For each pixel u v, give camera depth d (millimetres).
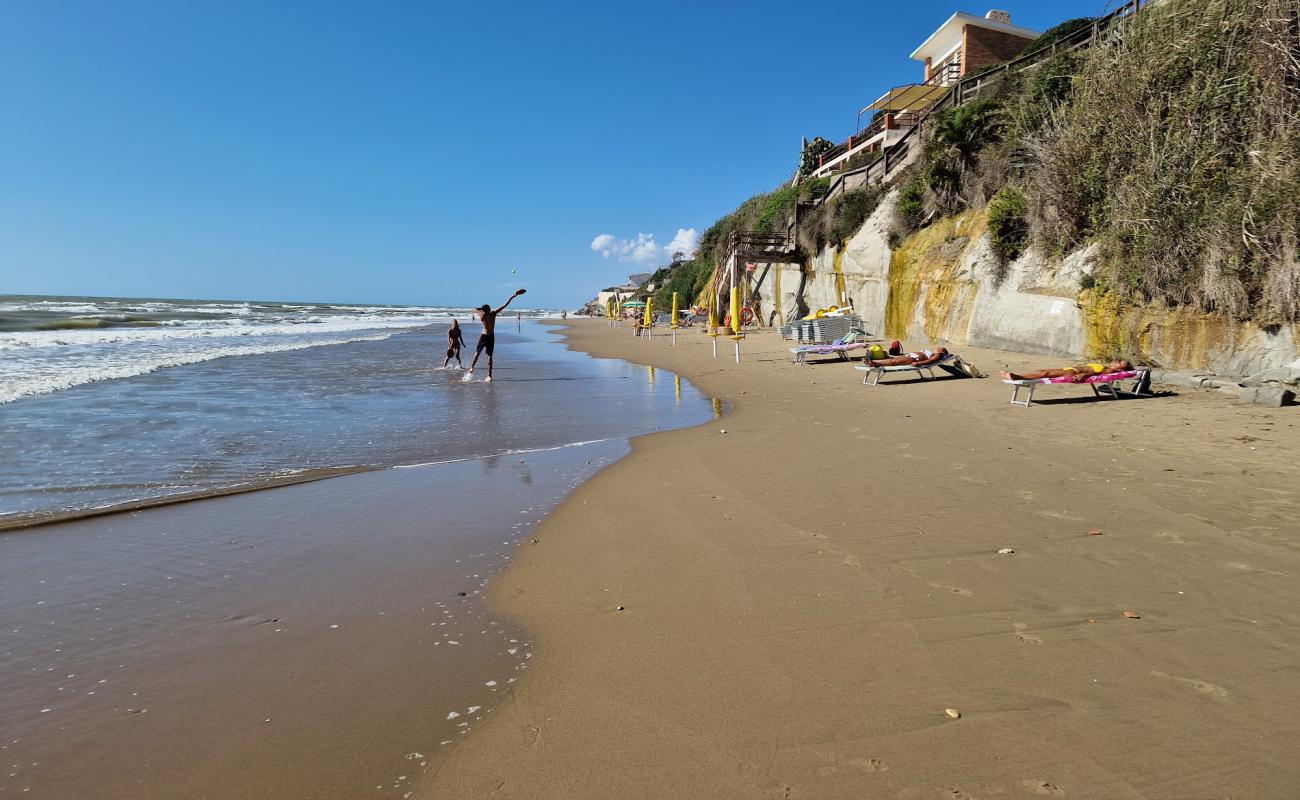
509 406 11203
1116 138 11367
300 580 4082
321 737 2582
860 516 4977
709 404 11359
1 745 2525
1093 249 11742
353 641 3336
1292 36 8906
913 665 2936
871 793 2178
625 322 56438
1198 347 9602
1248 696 2588
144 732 2613
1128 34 11992
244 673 3039
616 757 2416
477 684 2943
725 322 32406
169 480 6316
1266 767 2195
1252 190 8844
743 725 2568
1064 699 2631
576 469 6879
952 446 7105
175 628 3467
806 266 26125
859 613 3451
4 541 4707
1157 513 4734
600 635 3346
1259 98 9188
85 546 4621
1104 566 3896
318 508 5523
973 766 2277
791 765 2326
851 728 2518
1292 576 3643
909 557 4164
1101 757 2283
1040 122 14469
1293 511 4633
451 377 15594
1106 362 11031
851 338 17156
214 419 9500
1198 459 6051
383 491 6043
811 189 29344
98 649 3246
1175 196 9984
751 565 4152
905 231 18656
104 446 7672
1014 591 3623
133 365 15656
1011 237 13867
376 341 29016
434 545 4676
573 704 2762
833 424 8750
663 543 4598
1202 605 3363
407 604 3750
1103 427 7551
